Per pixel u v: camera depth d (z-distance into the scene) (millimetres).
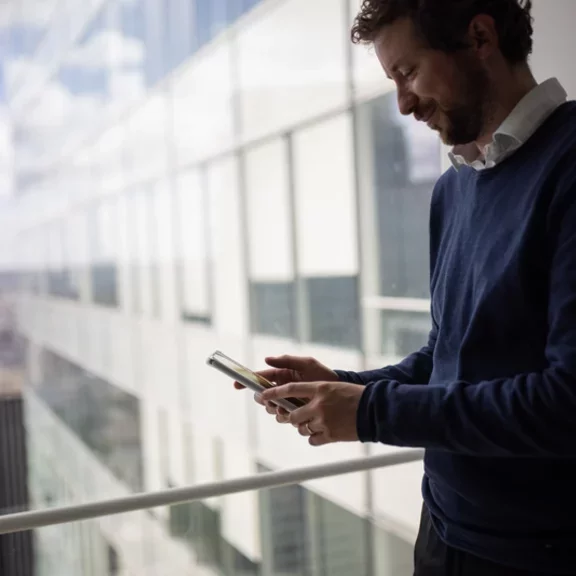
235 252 6582
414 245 3582
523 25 925
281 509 3330
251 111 6059
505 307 885
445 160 1870
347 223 4398
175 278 8258
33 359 14625
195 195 7676
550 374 778
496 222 926
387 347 3924
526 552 912
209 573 4020
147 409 9148
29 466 11156
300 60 4996
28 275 15383
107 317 11031
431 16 871
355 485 3006
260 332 6051
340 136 4445
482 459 934
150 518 3055
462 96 901
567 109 899
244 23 6133
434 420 825
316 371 1131
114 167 10812
